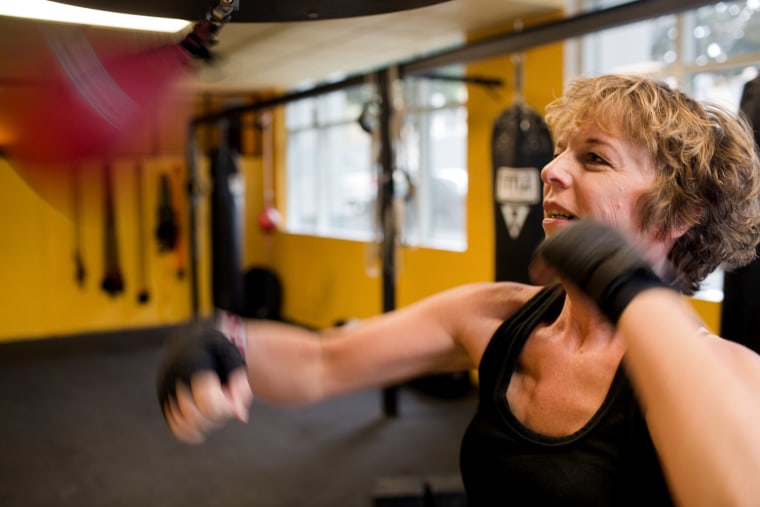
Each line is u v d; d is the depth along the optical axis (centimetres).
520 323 97
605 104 84
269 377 103
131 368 557
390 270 419
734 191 85
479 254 483
